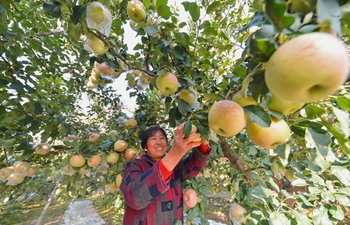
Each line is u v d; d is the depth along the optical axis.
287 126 0.80
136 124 2.54
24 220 6.78
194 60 1.69
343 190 1.37
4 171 1.87
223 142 2.15
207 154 1.69
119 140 2.20
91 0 1.21
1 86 1.49
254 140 0.82
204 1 1.96
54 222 6.90
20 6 2.15
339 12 0.43
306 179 1.46
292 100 0.50
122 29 1.64
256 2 0.58
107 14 1.15
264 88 0.65
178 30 1.66
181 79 1.48
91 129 3.45
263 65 0.60
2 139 1.82
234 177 1.75
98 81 2.39
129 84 2.36
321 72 0.41
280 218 1.20
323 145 0.78
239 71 1.21
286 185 2.56
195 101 1.49
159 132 1.91
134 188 1.18
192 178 1.92
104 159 2.24
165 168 1.12
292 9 0.48
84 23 1.16
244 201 1.47
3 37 1.61
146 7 1.34
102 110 4.20
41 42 2.01
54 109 2.29
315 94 0.48
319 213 1.26
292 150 1.73
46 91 2.64
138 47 1.74
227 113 0.76
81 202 9.09
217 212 5.24
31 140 2.06
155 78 1.56
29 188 2.34
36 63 1.96
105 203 3.97
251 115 0.75
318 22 0.43
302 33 0.46
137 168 1.58
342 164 1.45
